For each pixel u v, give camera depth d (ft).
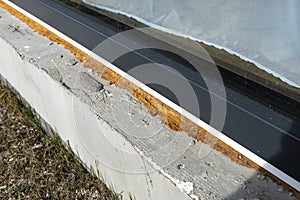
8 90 9.53
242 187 4.29
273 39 5.03
